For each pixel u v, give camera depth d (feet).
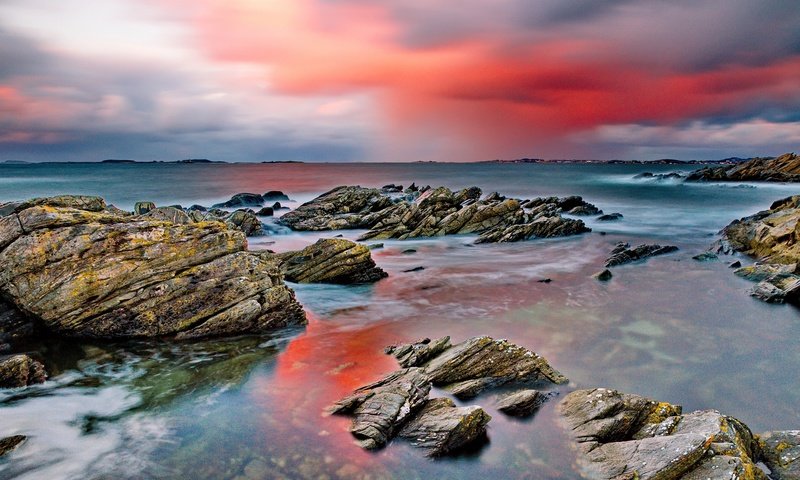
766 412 33.81
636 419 29.12
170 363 39.50
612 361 41.68
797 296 56.44
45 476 25.55
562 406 31.96
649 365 40.96
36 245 40.19
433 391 34.17
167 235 44.86
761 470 22.81
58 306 40.37
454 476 26.03
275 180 365.61
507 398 32.83
